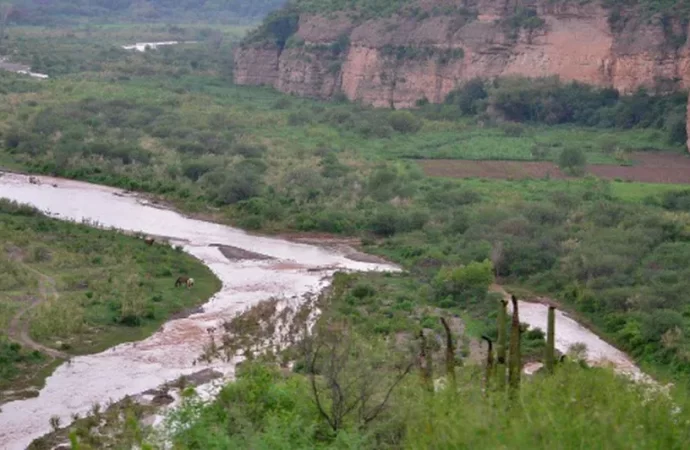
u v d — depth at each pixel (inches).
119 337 2405.3
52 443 1742.1
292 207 3882.9
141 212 3846.0
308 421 1188.5
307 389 1316.4
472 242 3331.7
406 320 2513.5
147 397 1983.3
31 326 2383.1
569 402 912.3
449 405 999.0
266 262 3255.4
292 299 2785.4
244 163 4414.4
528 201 3870.6
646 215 3565.5
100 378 2121.1
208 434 1131.9
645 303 2647.6
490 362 1227.2
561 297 2898.6
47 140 4734.3
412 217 3651.6
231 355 2266.2
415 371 1397.6
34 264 2933.1
